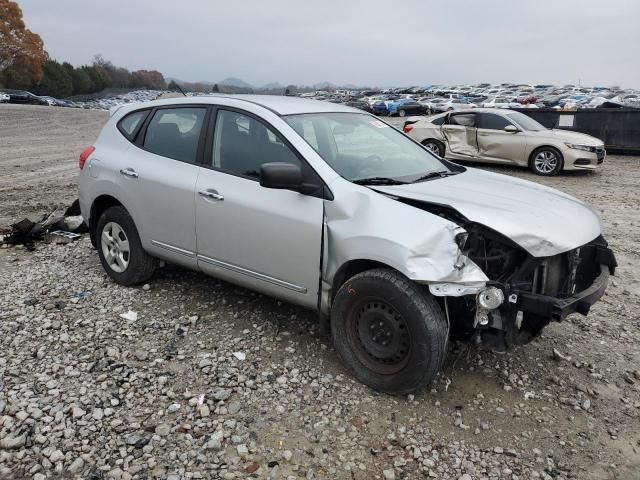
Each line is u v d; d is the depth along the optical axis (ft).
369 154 13.58
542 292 10.94
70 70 313.12
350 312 11.49
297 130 12.78
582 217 12.03
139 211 15.26
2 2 229.86
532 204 11.81
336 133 13.71
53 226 22.26
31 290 16.20
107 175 16.01
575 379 12.21
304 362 12.48
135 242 15.81
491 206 11.19
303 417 10.58
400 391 11.06
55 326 13.83
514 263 10.94
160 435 9.91
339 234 11.32
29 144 60.34
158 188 14.61
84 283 16.84
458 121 45.73
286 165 11.33
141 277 16.22
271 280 12.82
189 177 14.02
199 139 14.21
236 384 11.55
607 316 15.51
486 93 227.40
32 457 9.27
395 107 134.51
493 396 11.48
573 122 54.19
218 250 13.64
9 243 20.77
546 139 41.09
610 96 179.93
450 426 10.48
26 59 239.09
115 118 16.80
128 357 12.52
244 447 9.66
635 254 21.25
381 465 9.39
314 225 11.69
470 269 10.29
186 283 16.84
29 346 12.87
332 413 10.73
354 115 15.19
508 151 42.88
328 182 11.76
